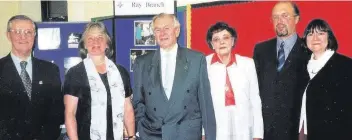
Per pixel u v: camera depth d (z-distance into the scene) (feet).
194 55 6.96
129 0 9.00
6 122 7.14
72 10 10.00
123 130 7.56
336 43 7.44
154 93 6.89
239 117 7.46
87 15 9.94
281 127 8.07
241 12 8.57
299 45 7.87
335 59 7.34
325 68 7.34
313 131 7.53
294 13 8.00
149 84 6.95
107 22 9.23
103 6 9.79
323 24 7.37
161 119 6.86
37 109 7.25
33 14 10.02
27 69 7.30
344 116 7.30
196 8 8.95
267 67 8.16
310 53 7.72
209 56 7.80
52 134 7.44
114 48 9.14
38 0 10.09
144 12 9.00
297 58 7.87
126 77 7.47
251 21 8.47
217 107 7.52
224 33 7.43
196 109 6.98
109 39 7.41
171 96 6.82
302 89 7.84
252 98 7.63
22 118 7.17
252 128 7.63
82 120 6.95
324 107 7.36
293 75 7.90
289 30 7.91
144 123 7.11
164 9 8.95
